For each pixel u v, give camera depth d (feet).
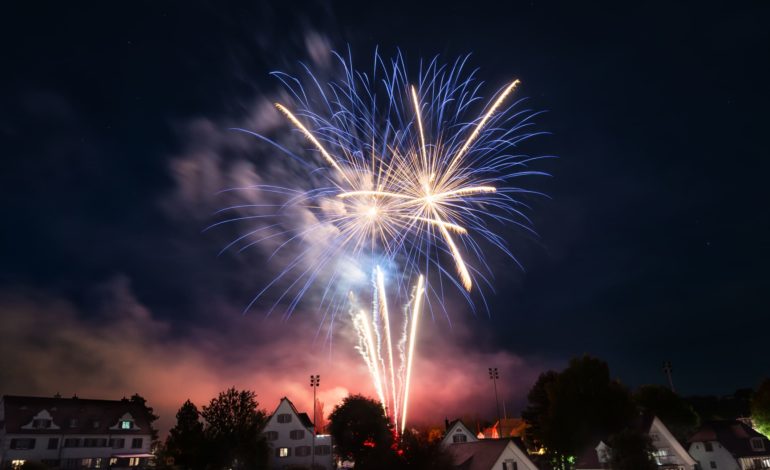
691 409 272.51
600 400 227.61
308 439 242.37
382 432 214.28
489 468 174.09
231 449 152.05
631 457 167.94
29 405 240.12
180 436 151.12
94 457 241.14
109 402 265.34
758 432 229.45
